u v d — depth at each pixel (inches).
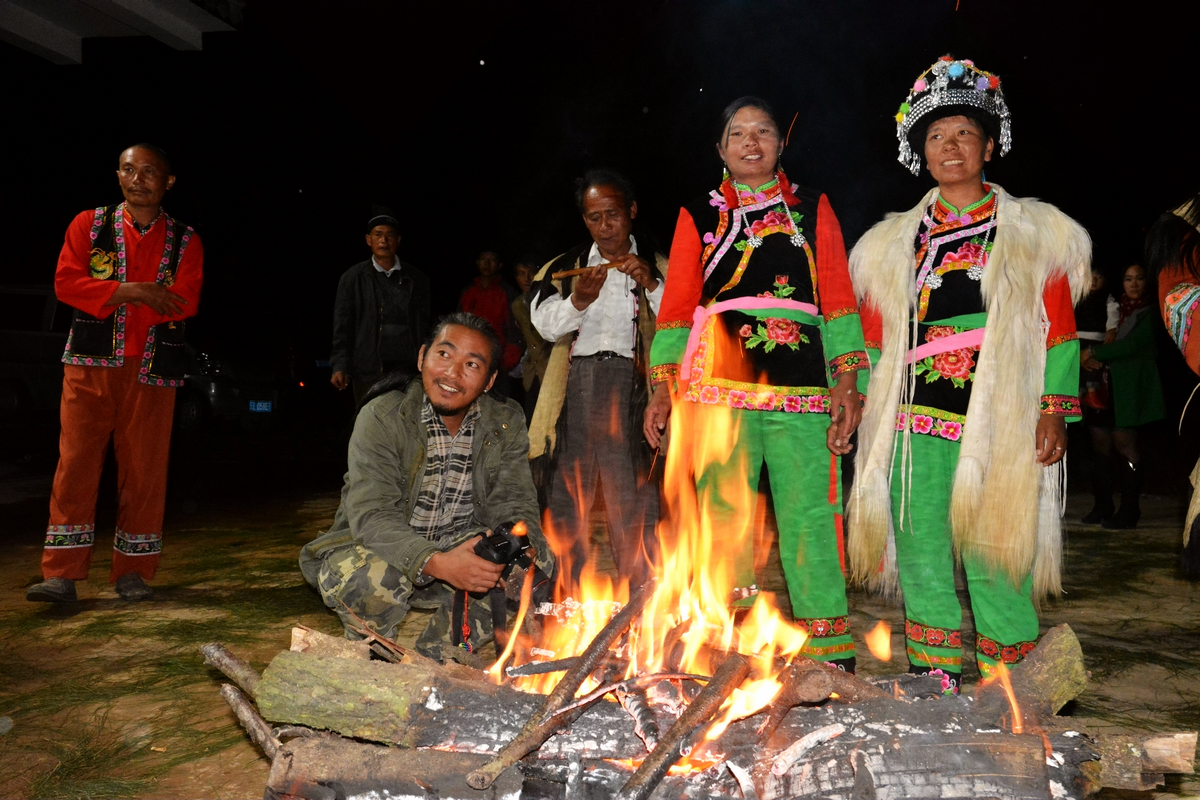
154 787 97.5
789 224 119.0
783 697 73.9
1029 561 105.1
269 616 165.0
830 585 117.0
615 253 145.9
